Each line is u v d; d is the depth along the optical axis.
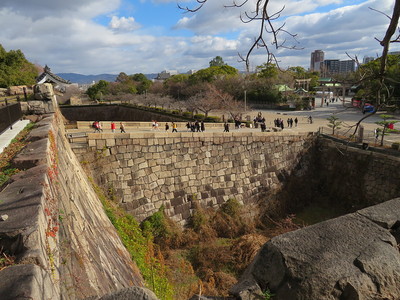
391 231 3.40
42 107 13.65
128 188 15.09
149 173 15.79
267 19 3.53
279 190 21.50
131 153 15.17
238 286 2.91
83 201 9.01
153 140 15.80
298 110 51.41
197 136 17.45
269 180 21.23
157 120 42.91
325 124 33.88
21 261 3.04
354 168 21.39
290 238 3.12
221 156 18.67
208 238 16.55
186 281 12.78
